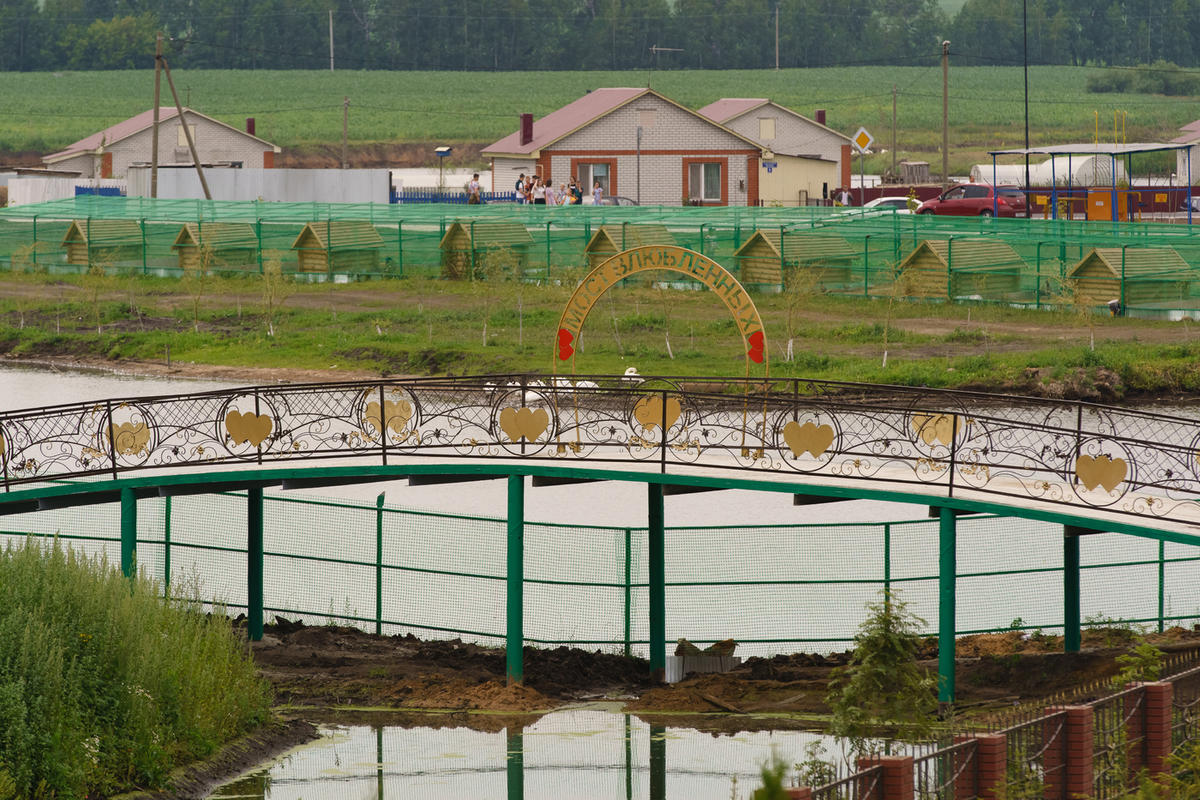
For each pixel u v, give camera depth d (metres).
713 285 46.34
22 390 85.81
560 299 98.69
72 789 30.23
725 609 44.62
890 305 89.44
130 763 31.78
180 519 49.69
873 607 32.91
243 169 154.25
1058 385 77.50
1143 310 90.94
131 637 33.34
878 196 160.50
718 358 85.50
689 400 38.94
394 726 37.44
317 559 44.09
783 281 97.88
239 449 49.00
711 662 41.75
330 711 38.50
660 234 104.19
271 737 36.09
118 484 39.91
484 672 41.19
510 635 39.53
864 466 37.81
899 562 46.19
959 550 48.12
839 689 37.88
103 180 167.88
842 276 100.69
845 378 79.38
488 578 42.41
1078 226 97.38
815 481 37.72
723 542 46.72
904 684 31.47
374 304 103.88
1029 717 28.67
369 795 32.62
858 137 158.38
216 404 76.12
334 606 45.75
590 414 57.09
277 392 40.06
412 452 39.66
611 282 47.41
